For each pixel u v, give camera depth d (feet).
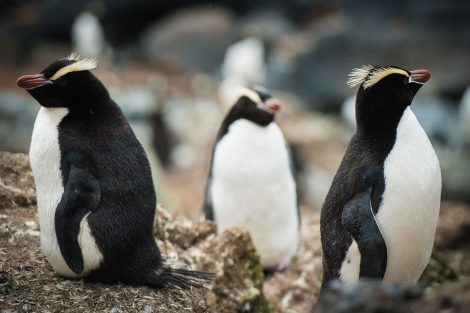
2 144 140.26
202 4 280.51
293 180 73.82
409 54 224.94
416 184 44.93
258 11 277.85
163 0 273.33
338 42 228.63
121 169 45.55
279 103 70.38
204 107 199.93
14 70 228.02
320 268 71.56
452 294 29.78
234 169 70.64
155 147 160.66
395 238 45.52
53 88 45.06
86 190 43.93
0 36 258.98
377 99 46.06
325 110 231.30
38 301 44.32
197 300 48.14
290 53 239.09
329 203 47.57
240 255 55.83
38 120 46.06
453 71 220.02
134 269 46.65
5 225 53.42
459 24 224.74
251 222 71.56
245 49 229.66
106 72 226.38
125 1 270.46
